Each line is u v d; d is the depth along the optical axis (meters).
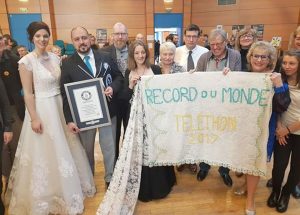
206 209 1.99
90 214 1.94
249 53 1.74
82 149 2.12
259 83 1.65
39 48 1.76
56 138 1.83
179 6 7.48
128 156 1.79
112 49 2.48
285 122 1.77
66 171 1.86
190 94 1.79
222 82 1.74
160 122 1.83
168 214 1.93
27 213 1.91
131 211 1.88
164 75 1.76
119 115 2.23
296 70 1.67
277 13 6.66
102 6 7.43
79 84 1.85
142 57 1.93
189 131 1.86
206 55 2.22
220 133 1.83
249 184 1.88
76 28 1.87
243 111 1.74
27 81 1.73
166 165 1.99
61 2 7.25
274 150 1.89
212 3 7.24
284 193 1.94
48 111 1.81
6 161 2.22
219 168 2.45
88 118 1.93
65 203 1.88
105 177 2.26
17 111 2.19
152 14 7.50
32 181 1.83
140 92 1.77
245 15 6.96
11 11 6.92
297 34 2.10
